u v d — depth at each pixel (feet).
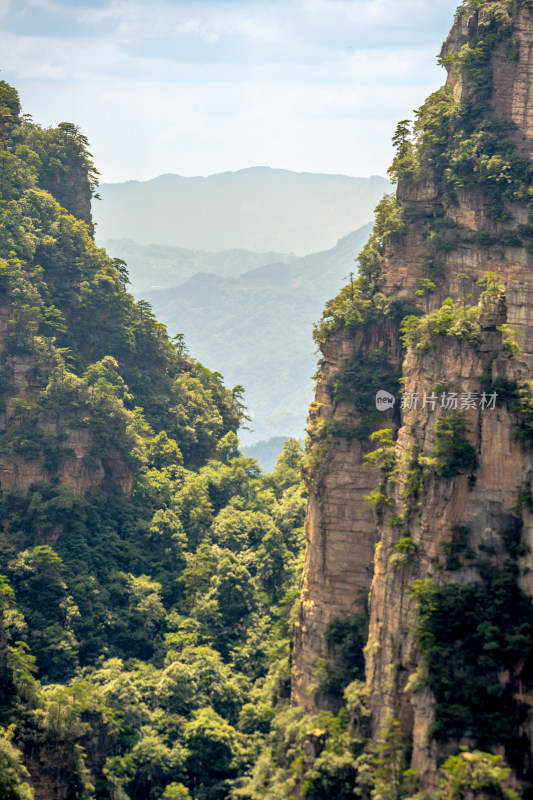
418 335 542.98
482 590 492.13
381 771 491.31
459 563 497.87
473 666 481.05
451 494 501.56
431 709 478.18
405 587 510.99
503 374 508.12
